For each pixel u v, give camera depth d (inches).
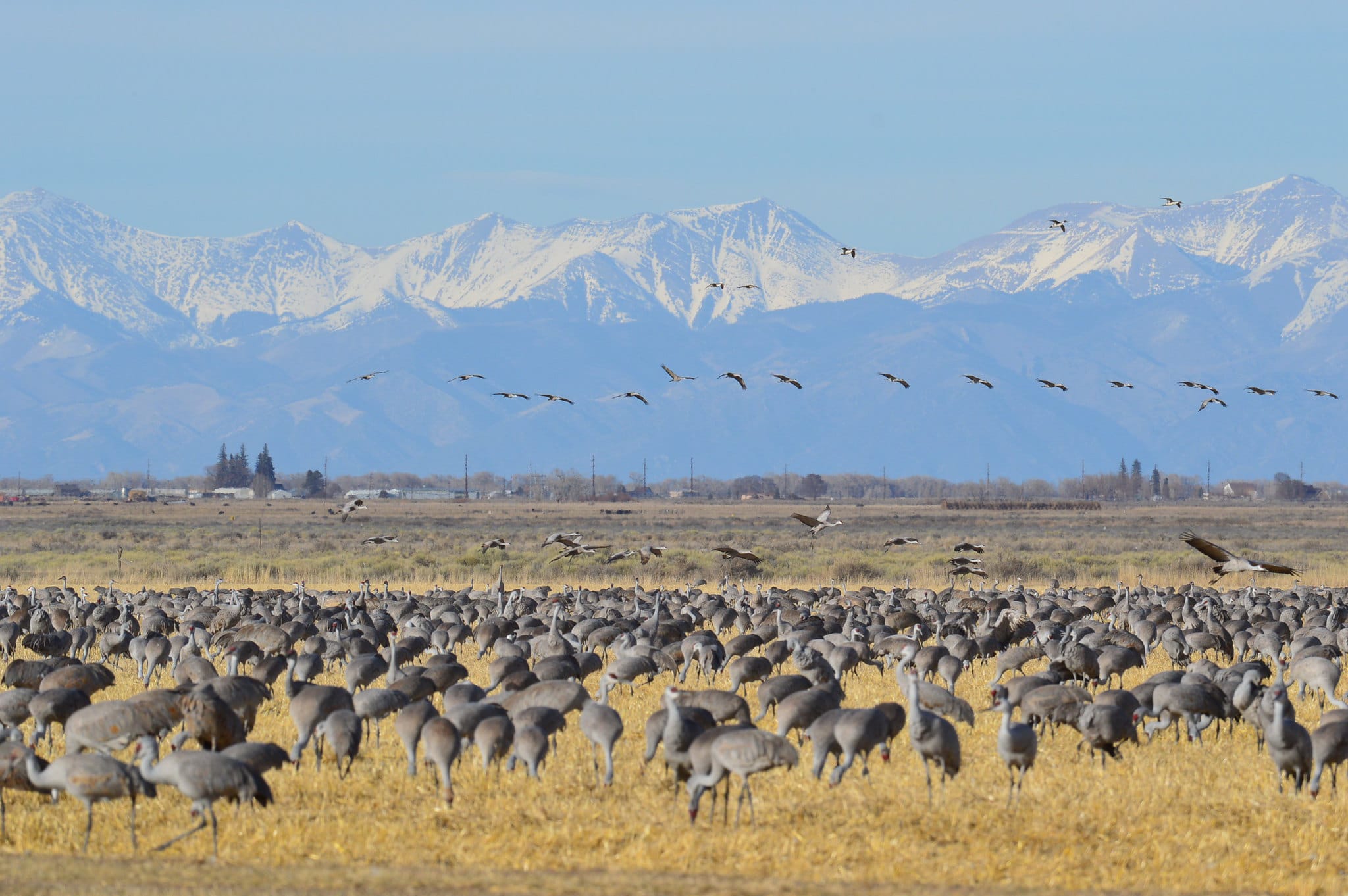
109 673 4461.1
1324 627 6250.0
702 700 3900.1
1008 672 5595.5
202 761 2997.0
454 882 2773.1
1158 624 6855.3
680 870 2901.1
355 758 3909.9
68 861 2908.5
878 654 5561.0
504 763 3831.2
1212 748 4072.3
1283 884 2844.5
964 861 2947.8
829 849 3041.3
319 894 2672.2
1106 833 3169.3
